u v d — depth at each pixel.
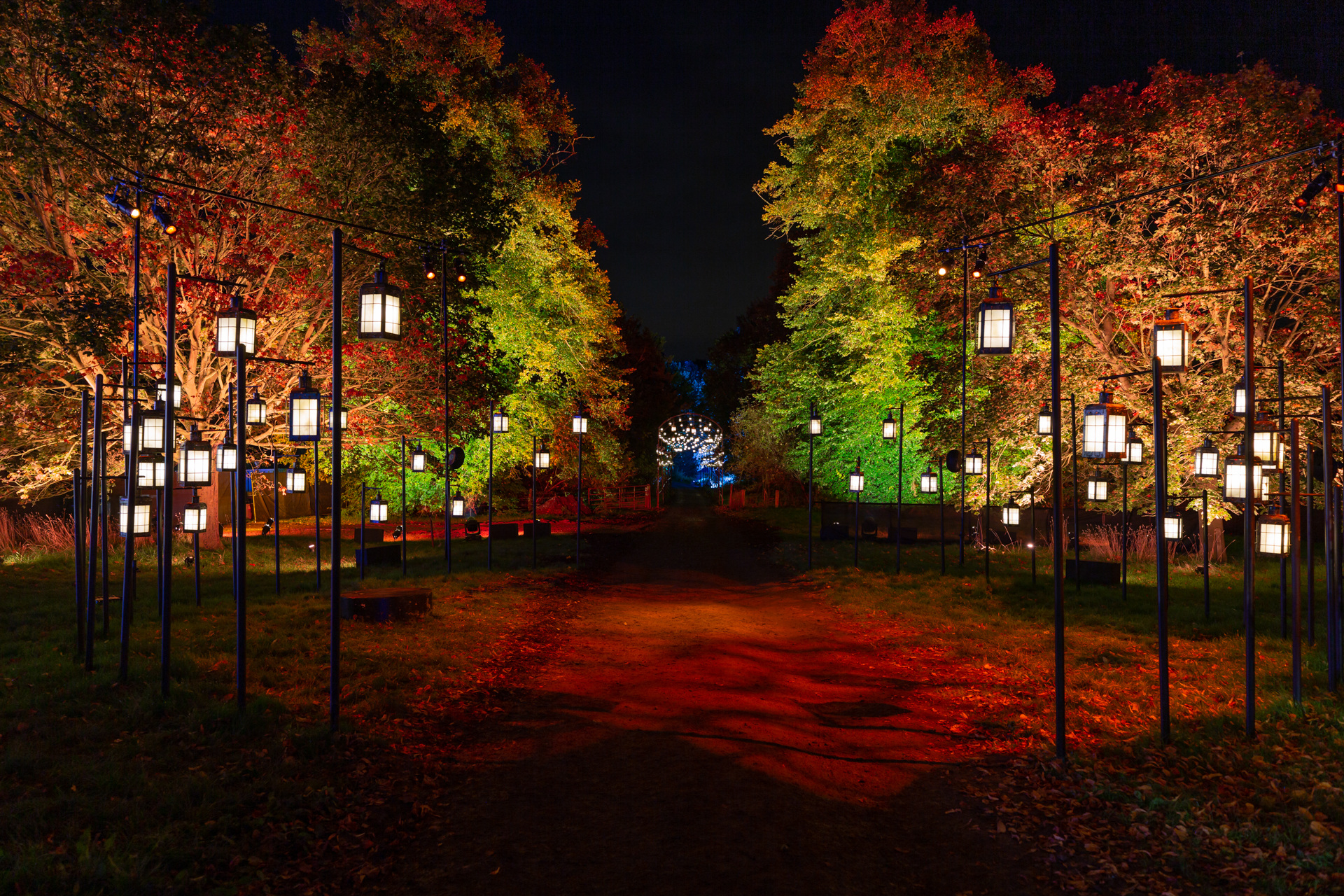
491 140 29.67
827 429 34.50
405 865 5.10
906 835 5.75
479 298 28.72
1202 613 14.08
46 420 17.59
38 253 14.88
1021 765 7.09
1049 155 20.16
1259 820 5.90
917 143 29.45
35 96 14.84
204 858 4.90
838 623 14.40
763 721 8.15
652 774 6.59
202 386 18.67
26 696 7.40
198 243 16.86
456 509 19.27
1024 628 13.22
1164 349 7.76
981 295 21.28
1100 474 16.23
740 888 4.83
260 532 28.33
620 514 46.81
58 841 4.93
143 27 15.12
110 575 15.69
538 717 8.27
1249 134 17.62
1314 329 18.28
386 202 19.28
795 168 32.38
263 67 17.55
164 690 7.56
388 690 8.72
